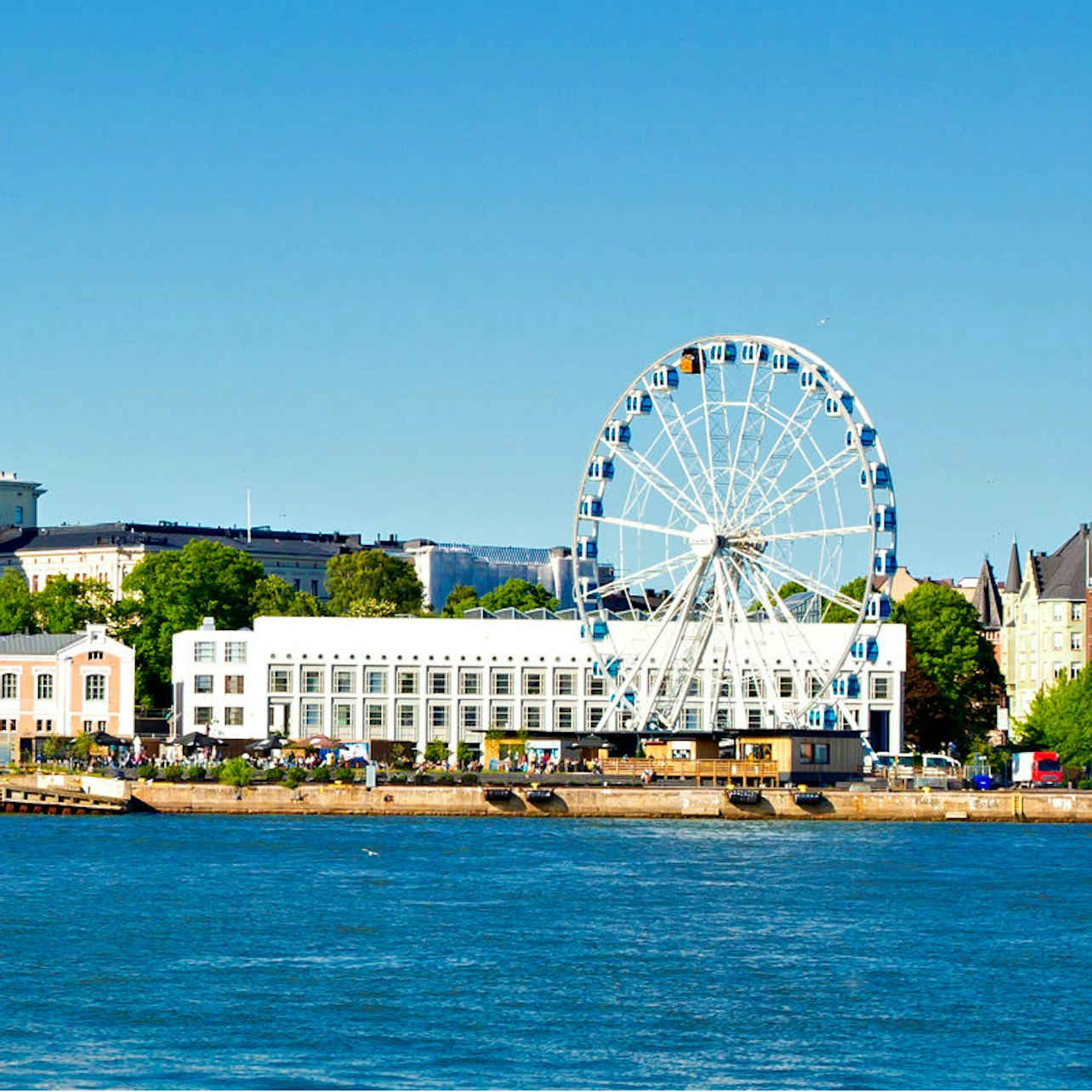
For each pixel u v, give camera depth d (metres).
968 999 128.00
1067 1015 124.06
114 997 125.94
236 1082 107.31
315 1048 114.19
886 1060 113.56
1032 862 197.75
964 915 161.12
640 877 183.25
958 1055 114.81
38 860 192.75
